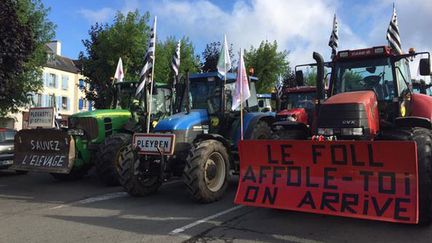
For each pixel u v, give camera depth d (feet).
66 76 159.53
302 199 20.61
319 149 20.43
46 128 35.83
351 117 21.21
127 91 41.27
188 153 26.09
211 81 31.27
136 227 20.45
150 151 26.76
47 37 67.36
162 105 39.32
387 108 24.82
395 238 18.16
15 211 24.53
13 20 37.88
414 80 34.04
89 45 67.15
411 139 19.93
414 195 18.25
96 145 35.24
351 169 19.80
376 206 18.83
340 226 20.12
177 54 41.55
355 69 26.32
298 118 40.73
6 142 40.65
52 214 23.59
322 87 24.67
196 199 25.05
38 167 33.55
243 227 20.15
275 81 93.71
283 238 18.37
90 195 29.58
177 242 17.98
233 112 31.71
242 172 22.54
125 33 63.31
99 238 18.72
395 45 38.55
